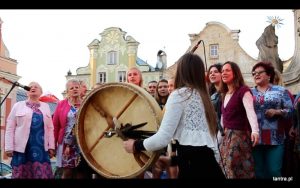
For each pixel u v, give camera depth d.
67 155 5.54
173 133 3.18
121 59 37.59
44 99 7.67
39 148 5.56
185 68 3.33
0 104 6.36
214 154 3.23
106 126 3.73
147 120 3.53
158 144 3.16
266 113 4.99
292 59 12.30
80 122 3.81
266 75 5.25
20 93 24.33
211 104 3.32
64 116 5.66
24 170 5.51
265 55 15.05
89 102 3.83
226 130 4.60
